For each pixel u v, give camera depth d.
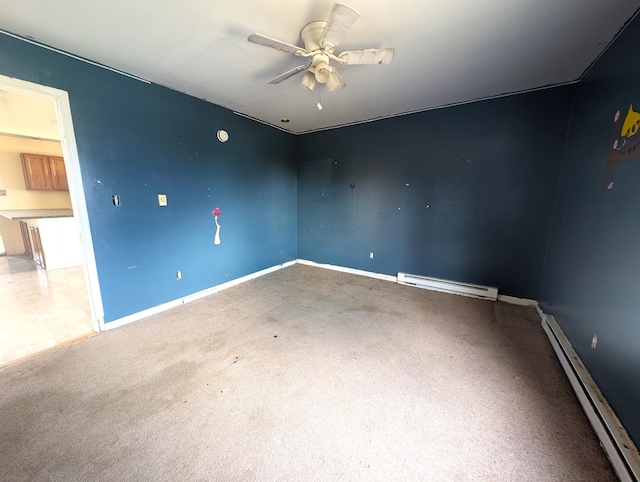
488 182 3.03
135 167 2.48
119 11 1.55
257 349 2.11
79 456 1.23
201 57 2.08
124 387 1.68
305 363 1.94
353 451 1.28
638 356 1.19
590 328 1.69
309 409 1.52
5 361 1.93
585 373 1.64
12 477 1.13
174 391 1.65
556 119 2.61
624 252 1.39
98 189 2.25
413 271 3.69
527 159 2.80
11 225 5.21
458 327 2.48
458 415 1.49
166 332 2.37
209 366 1.89
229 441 1.32
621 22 1.60
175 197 2.84
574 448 1.29
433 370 1.87
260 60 2.12
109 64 2.19
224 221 3.43
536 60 2.10
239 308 2.89
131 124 2.41
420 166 3.44
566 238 2.30
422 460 1.23
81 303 2.95
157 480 1.13
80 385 1.69
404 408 1.54
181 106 2.79
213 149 3.18
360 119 3.73
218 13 1.58
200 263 3.18
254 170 3.80
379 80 2.46
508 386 1.71
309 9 1.54
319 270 4.44
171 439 1.33
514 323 2.56
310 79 2.03
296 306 2.95
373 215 3.92
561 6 1.49
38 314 2.68
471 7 1.51
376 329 2.44
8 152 4.92
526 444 1.31
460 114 3.09
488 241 3.12
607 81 1.83
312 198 4.55
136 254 2.56
